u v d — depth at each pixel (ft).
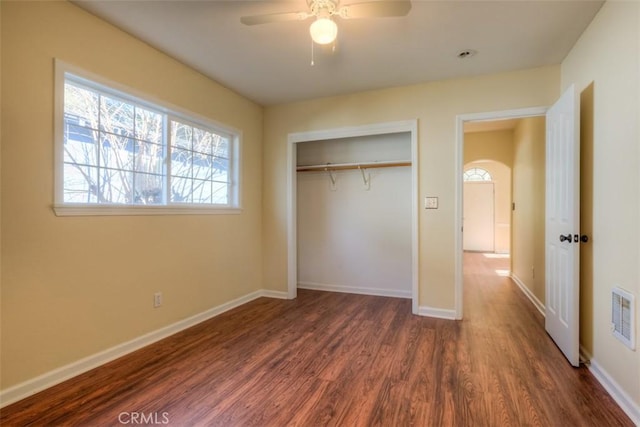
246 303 12.68
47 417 5.65
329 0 6.18
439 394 6.35
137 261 8.48
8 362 6.05
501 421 5.54
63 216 6.88
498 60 9.45
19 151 6.18
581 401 6.10
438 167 10.99
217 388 6.61
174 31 8.02
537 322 10.43
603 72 6.80
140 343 8.54
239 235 12.42
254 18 6.45
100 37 7.52
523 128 14.99
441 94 10.96
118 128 8.24
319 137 12.80
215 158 11.57
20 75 6.19
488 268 20.18
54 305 6.73
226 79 10.87
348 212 14.44
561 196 8.25
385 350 8.37
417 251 11.22
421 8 6.98
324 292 14.42
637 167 5.59
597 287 7.05
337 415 5.73
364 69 10.08
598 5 6.85
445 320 10.66
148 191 9.04
